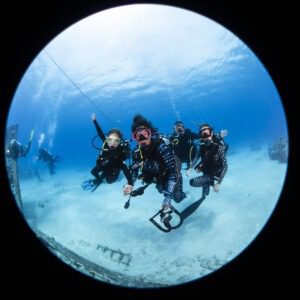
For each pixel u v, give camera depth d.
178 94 33.94
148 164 4.76
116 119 36.06
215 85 32.72
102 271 4.62
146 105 35.56
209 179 6.10
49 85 29.00
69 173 24.47
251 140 30.22
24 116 30.67
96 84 30.75
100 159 5.02
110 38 26.17
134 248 7.63
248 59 27.61
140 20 25.42
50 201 13.38
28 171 19.72
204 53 28.36
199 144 5.99
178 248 7.26
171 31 26.67
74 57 26.67
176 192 5.02
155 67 30.03
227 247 7.06
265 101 29.94
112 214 10.84
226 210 9.16
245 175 12.91
